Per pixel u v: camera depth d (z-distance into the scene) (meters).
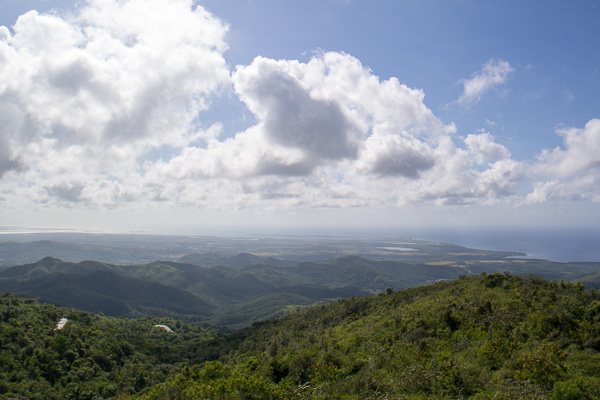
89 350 63.47
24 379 48.69
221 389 19.17
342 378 20.95
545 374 16.17
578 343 19.94
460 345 24.62
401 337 29.53
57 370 53.66
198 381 25.98
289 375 23.77
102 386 53.62
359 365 22.72
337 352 27.27
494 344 21.33
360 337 32.75
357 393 18.20
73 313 85.75
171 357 80.31
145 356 75.19
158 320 129.62
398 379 18.86
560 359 17.48
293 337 48.53
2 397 42.88
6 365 50.00
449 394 16.62
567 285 29.80
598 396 14.20
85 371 56.41
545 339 21.50
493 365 19.28
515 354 19.38
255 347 57.38
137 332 102.50
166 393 24.62
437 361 20.88
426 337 28.09
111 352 67.75
